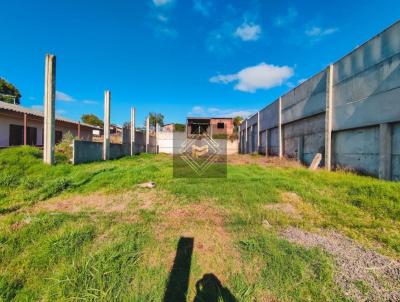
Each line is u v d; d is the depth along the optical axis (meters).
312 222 3.39
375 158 6.80
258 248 2.51
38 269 2.12
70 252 2.38
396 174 6.05
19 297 1.77
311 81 10.29
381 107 6.38
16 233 2.77
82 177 6.30
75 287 1.84
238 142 26.91
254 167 9.91
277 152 14.93
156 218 3.49
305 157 11.09
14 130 13.26
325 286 1.90
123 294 1.79
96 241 2.67
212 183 6.10
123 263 2.17
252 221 3.38
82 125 18.84
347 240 2.82
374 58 6.63
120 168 8.47
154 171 8.02
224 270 2.13
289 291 1.84
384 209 3.82
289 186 5.58
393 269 2.18
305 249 2.49
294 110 12.12
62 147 10.09
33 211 3.77
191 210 3.90
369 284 1.95
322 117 9.55
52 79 7.57
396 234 2.96
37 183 5.46
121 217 3.54
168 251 2.47
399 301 1.75
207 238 2.81
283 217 3.55
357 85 7.34
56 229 2.99
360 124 7.19
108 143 12.02
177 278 2.01
